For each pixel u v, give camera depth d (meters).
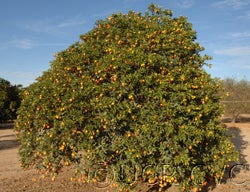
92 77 4.74
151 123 4.26
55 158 4.65
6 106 16.67
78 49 5.24
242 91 19.47
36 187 5.83
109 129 4.37
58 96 4.60
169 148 4.34
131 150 4.21
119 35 5.18
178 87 4.47
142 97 4.49
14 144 11.24
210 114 4.97
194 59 5.30
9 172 7.11
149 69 4.62
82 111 4.39
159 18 5.68
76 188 5.73
